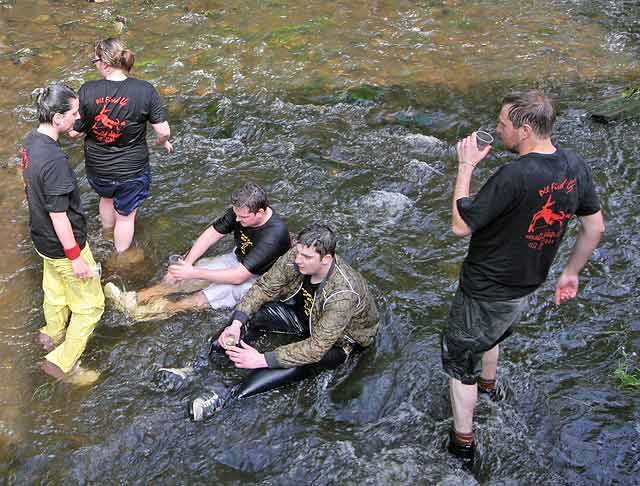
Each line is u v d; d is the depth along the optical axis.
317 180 5.93
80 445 3.71
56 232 3.66
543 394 3.95
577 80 7.54
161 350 4.28
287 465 3.61
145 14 9.17
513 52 8.21
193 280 4.63
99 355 4.25
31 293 4.71
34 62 7.82
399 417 3.87
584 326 4.42
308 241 3.69
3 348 4.29
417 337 4.36
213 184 5.85
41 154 3.55
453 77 7.63
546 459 3.59
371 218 5.47
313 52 8.19
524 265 3.09
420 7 9.49
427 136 6.55
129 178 4.69
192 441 3.73
